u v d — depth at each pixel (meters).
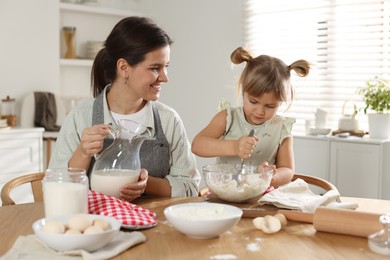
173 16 4.87
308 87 4.22
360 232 1.28
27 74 4.30
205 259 1.13
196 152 1.96
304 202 1.52
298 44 4.23
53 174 1.34
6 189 1.87
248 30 4.43
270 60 1.98
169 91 4.93
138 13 5.00
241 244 1.24
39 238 1.18
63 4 4.46
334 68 4.08
